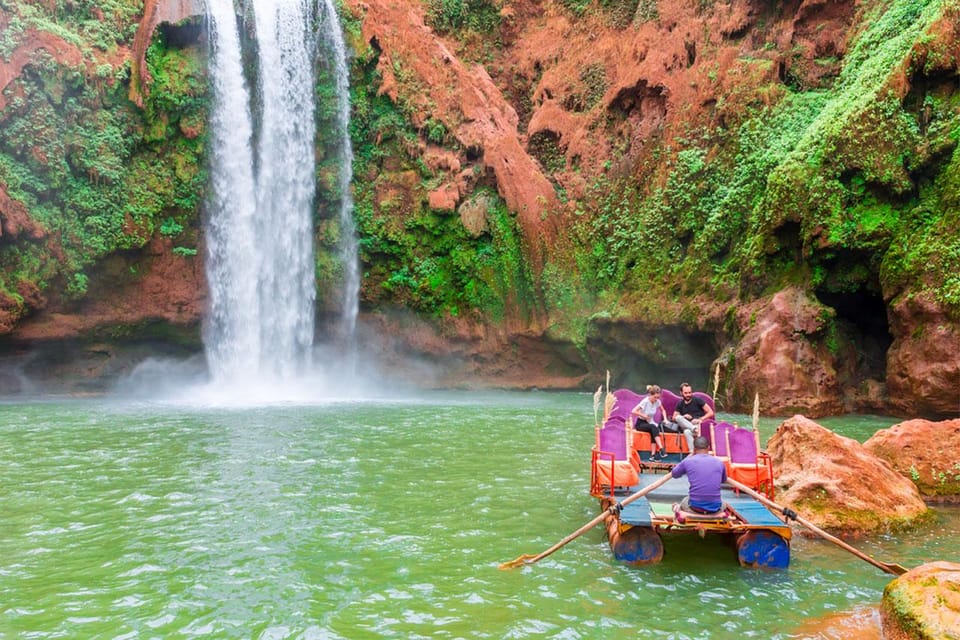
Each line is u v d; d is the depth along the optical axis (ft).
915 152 68.03
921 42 69.26
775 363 68.85
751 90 91.35
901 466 35.40
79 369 94.94
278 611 20.84
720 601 22.07
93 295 93.15
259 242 101.91
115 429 57.06
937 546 27.71
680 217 92.02
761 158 83.35
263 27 102.83
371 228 105.40
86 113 89.76
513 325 102.53
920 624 17.60
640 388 95.25
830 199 70.33
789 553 25.14
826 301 74.08
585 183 105.09
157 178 95.66
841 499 29.78
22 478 38.06
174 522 29.91
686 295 86.89
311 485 36.94
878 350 74.54
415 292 104.63
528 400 86.89
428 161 106.11
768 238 75.15
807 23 93.40
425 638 19.15
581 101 111.86
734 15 99.09
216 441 50.75
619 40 111.86
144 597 21.83
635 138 103.19
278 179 103.76
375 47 107.86
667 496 29.27
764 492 30.12
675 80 101.14
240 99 100.53
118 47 93.35
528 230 102.53
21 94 84.38
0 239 83.30
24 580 23.22
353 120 107.76
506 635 19.40
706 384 87.51
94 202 90.27
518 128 116.88
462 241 104.47
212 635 19.22
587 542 27.96
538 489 36.65
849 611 21.38
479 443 51.24
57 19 89.92
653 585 23.34
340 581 23.34
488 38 122.72
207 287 98.53
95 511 31.55
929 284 63.46
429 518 30.99
